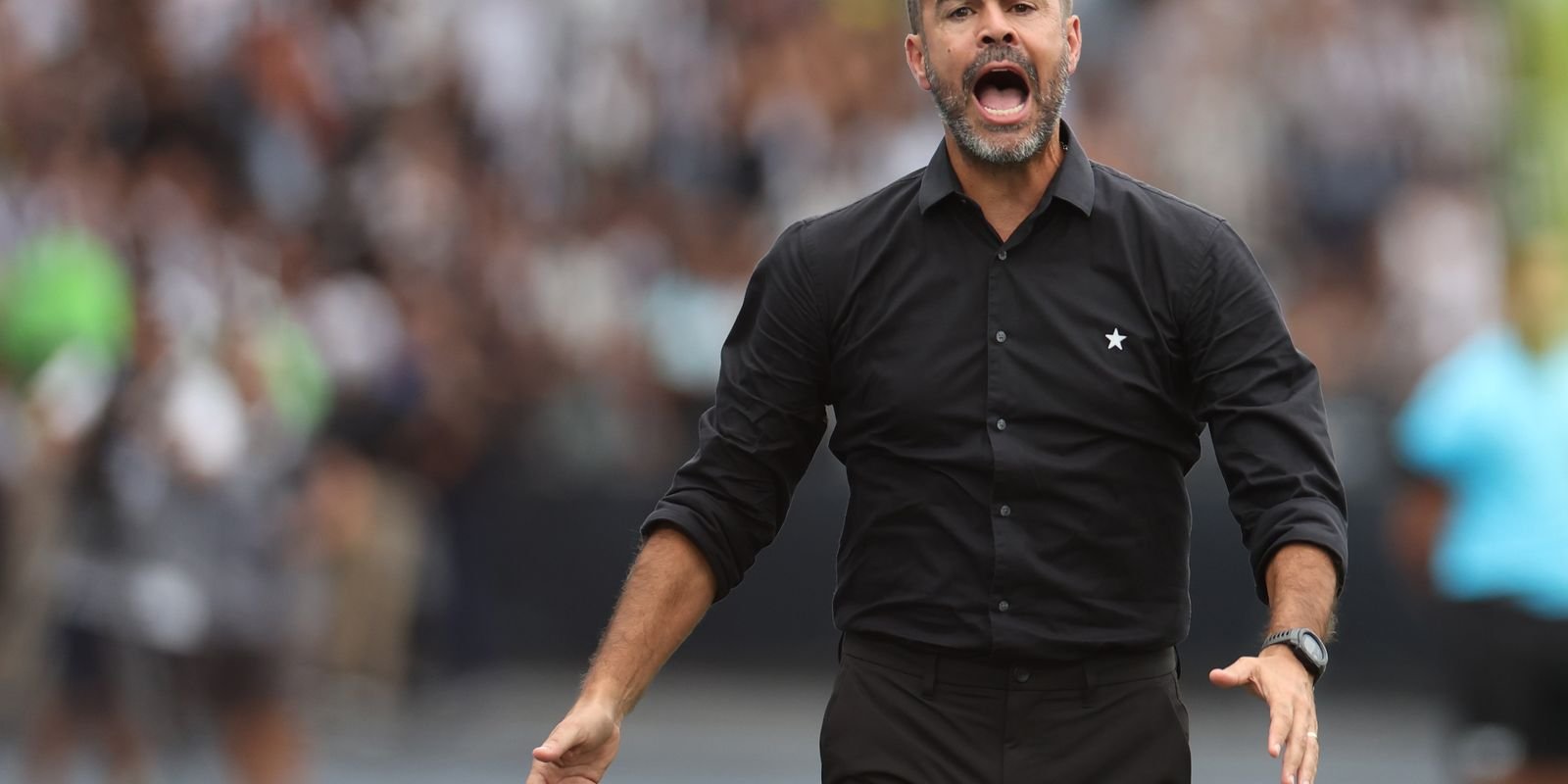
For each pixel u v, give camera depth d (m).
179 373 28.89
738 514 12.95
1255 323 12.29
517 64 47.25
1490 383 24.45
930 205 12.54
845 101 47.00
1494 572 24.33
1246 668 11.39
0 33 45.16
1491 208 43.09
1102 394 12.32
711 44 47.41
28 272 34.06
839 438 12.92
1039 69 12.29
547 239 45.12
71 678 29.06
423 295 42.59
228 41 45.09
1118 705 12.41
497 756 37.25
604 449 42.44
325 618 37.00
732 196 46.44
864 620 12.73
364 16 47.62
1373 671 40.78
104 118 43.97
